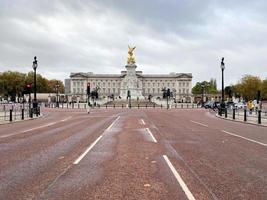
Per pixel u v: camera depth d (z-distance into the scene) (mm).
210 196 8234
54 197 8109
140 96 164125
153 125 31391
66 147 16594
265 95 163125
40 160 13008
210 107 94188
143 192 8570
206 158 13609
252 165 12172
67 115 52969
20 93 189750
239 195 8336
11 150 15523
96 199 7961
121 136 21766
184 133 23953
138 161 12898
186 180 9852
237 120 39094
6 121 36562
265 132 24984
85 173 10750
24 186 9094
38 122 36031
